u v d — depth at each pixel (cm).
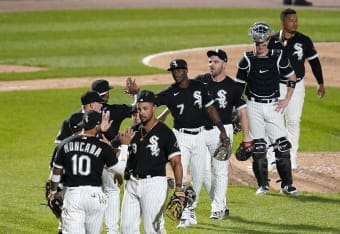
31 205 4484
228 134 4331
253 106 4656
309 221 4178
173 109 4034
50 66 10156
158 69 9725
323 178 5109
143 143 3412
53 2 16588
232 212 4378
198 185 4125
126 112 3812
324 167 5388
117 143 3506
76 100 8025
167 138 3425
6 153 5906
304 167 5388
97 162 3275
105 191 3756
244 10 15362
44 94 8331
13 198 4631
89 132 3309
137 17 14700
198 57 10538
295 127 5256
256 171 4744
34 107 7681
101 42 12119
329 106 7581
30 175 5247
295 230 4009
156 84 8712
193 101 4012
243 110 4375
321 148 6044
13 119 7150
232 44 11644
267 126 4694
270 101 4641
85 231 3328
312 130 6656
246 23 13762
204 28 13325
